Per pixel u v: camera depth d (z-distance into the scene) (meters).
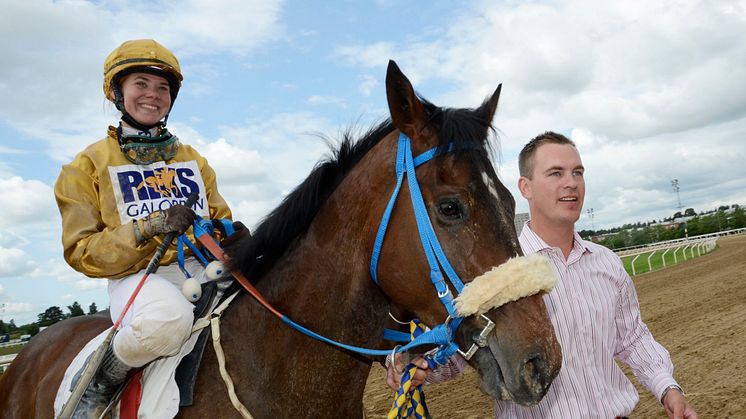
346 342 2.07
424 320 1.96
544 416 2.39
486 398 6.56
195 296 2.13
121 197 2.29
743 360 7.03
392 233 1.95
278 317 2.12
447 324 1.84
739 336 8.38
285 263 2.21
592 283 2.52
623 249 41.44
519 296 1.74
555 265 2.48
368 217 2.04
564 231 2.52
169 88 2.52
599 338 2.47
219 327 2.14
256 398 2.01
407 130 2.01
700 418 5.30
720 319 9.98
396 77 1.99
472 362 1.88
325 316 2.09
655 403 5.90
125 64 2.36
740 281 15.32
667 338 8.99
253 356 2.07
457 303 1.78
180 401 1.94
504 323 1.78
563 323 2.40
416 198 1.90
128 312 2.06
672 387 2.43
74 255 2.12
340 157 2.23
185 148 2.59
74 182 2.24
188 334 2.01
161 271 2.35
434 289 1.88
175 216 2.09
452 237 1.85
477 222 1.84
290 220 2.19
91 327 2.88
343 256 2.09
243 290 2.24
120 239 2.06
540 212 2.51
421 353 2.25
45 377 2.62
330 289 2.10
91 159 2.29
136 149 2.36
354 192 2.11
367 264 2.04
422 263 1.88
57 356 2.72
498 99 2.15
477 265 1.81
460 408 6.28
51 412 2.41
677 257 30.59
